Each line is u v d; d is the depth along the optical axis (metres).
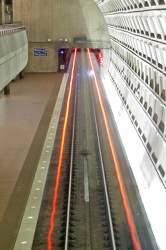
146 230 14.34
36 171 19.75
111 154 23.27
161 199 13.82
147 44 16.97
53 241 13.70
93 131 28.17
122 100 30.30
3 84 25.84
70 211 15.77
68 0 49.19
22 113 31.55
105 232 14.41
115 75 39.06
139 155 19.28
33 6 49.25
